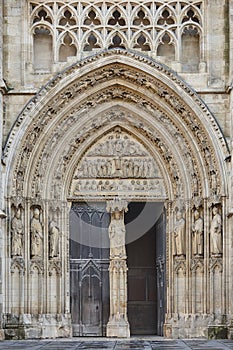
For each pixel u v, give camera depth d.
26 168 40.75
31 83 40.75
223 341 37.84
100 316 43.19
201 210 41.25
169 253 41.97
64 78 40.47
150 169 42.53
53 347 34.66
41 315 40.72
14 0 41.06
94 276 43.47
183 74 40.91
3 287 39.38
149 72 40.56
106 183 42.53
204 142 40.88
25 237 40.53
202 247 40.88
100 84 41.38
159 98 41.47
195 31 41.94
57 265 41.41
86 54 40.84
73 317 43.12
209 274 40.38
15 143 39.97
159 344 36.38
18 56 40.91
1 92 39.75
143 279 47.28
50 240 41.41
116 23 41.41
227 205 40.00
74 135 41.91
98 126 42.19
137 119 42.22
